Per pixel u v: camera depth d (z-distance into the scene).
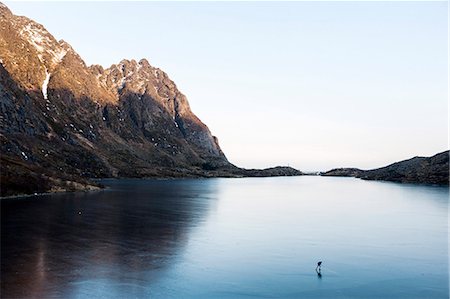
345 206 138.38
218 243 70.69
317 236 79.06
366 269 56.25
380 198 172.88
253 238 75.81
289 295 46.06
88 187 175.38
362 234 81.94
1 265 53.31
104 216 97.25
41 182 153.38
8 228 78.25
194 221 95.44
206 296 45.03
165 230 81.44
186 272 53.00
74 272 51.28
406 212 120.94
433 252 66.44
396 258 62.34
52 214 97.44
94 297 43.41
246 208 128.50
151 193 174.50
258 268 55.72
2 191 132.62
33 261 55.47
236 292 46.47
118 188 199.00
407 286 49.59
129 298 43.53
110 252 61.66
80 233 75.25
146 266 55.03
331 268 56.41
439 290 48.38
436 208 132.50
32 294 43.44
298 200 161.50
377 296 46.28
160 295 44.78
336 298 45.47
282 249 67.12
